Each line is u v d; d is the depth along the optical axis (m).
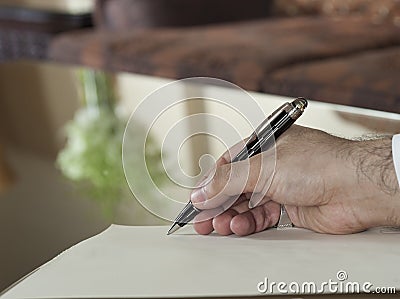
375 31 1.77
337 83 1.37
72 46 1.80
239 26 1.88
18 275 0.62
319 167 0.57
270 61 1.52
